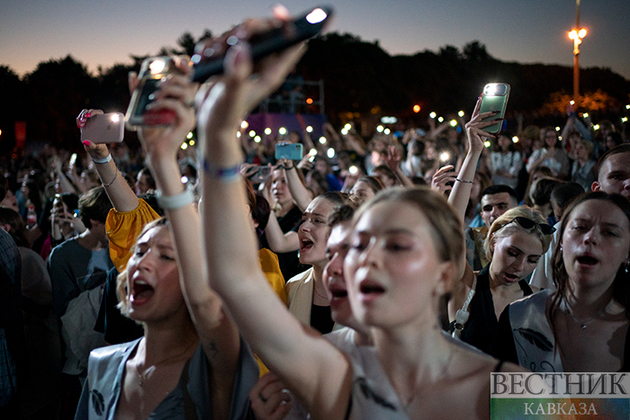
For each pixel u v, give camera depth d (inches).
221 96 36.3
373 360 47.6
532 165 322.3
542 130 370.6
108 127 95.0
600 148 358.0
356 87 1348.4
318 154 482.9
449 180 111.1
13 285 114.1
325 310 101.8
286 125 752.3
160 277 61.7
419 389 45.1
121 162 568.1
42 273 142.6
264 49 35.0
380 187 165.5
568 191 142.3
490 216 146.3
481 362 46.7
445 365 46.0
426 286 41.9
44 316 142.1
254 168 197.5
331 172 388.5
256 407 54.9
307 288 104.0
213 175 40.4
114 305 106.4
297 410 55.0
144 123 44.3
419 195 44.1
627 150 108.0
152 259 62.1
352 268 43.2
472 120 103.7
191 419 60.9
